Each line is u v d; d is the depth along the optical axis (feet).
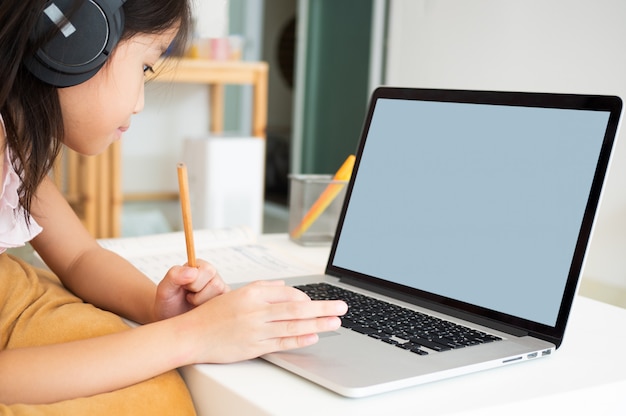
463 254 2.80
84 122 2.31
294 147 12.89
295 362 2.14
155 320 2.60
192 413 2.16
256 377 2.11
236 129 15.43
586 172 2.52
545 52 6.96
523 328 2.52
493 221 2.75
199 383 2.17
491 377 2.17
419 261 2.94
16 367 2.06
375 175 3.25
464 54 7.90
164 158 13.83
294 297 2.27
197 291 2.50
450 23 8.07
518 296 2.57
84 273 2.93
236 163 10.61
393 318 2.64
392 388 2.00
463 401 1.97
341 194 4.07
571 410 2.10
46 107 2.21
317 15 12.40
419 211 3.02
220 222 10.57
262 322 2.18
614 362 2.36
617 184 6.24
